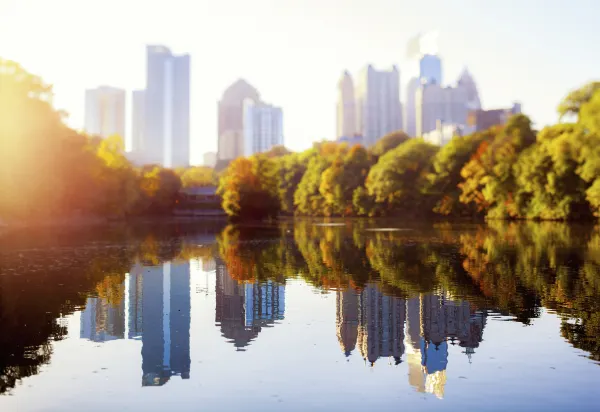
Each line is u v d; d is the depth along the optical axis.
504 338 15.48
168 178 179.25
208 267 32.22
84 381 12.50
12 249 43.91
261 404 11.09
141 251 42.72
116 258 37.47
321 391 11.74
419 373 12.76
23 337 16.31
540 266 30.09
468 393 11.41
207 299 22.14
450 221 96.06
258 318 18.61
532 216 86.19
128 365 13.61
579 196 77.12
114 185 104.62
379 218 121.12
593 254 35.81
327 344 15.33
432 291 22.97
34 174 75.56
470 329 16.55
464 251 39.41
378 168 124.50
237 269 31.19
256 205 111.00
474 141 109.75
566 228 64.75
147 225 92.50
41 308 20.47
